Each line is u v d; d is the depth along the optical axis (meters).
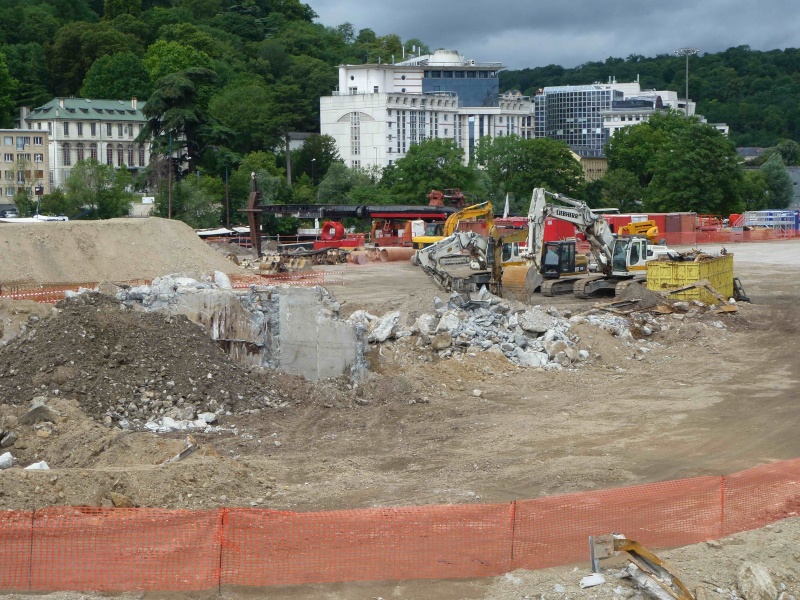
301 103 169.75
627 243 46.66
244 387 23.12
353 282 55.44
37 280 46.47
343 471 18.27
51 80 152.88
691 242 93.62
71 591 12.56
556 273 47.38
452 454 19.58
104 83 142.50
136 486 15.82
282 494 16.73
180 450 17.91
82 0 179.12
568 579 13.09
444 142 107.69
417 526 14.35
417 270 63.16
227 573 13.02
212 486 16.38
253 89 145.50
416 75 176.88
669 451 19.95
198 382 22.69
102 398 21.30
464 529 14.26
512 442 20.53
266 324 25.52
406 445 20.25
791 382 26.98
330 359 25.14
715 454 19.77
